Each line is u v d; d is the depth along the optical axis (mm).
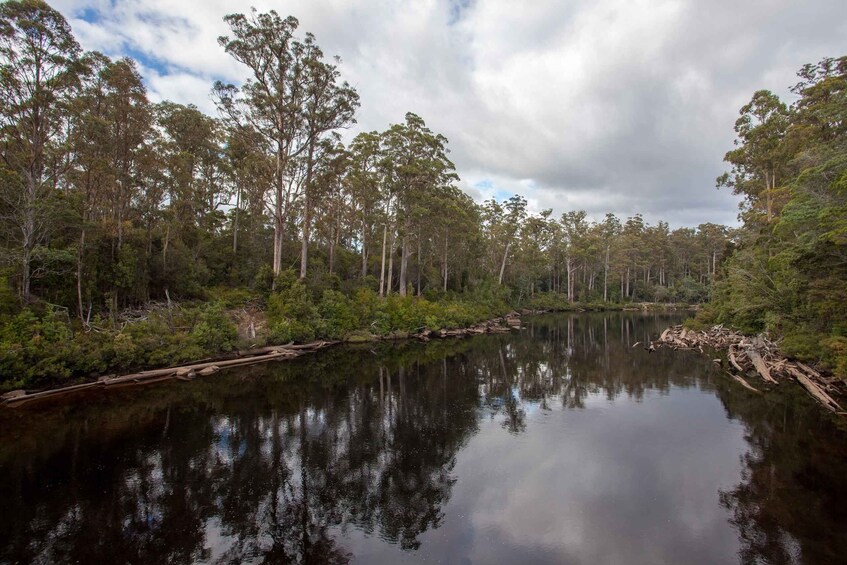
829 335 16453
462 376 18500
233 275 32219
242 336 22250
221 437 10797
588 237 67562
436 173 34969
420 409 13523
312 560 5961
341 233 49281
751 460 9469
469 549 6227
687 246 83312
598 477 8695
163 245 27484
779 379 17406
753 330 25938
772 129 28625
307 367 19891
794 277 18047
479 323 40844
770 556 6016
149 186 26469
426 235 42844
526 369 20219
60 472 8688
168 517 7070
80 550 6121
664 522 6965
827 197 16438
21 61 17516
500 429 11688
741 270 25219
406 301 33562
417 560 5961
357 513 7281
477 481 8523
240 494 7914
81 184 23953
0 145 18547
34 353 14211
